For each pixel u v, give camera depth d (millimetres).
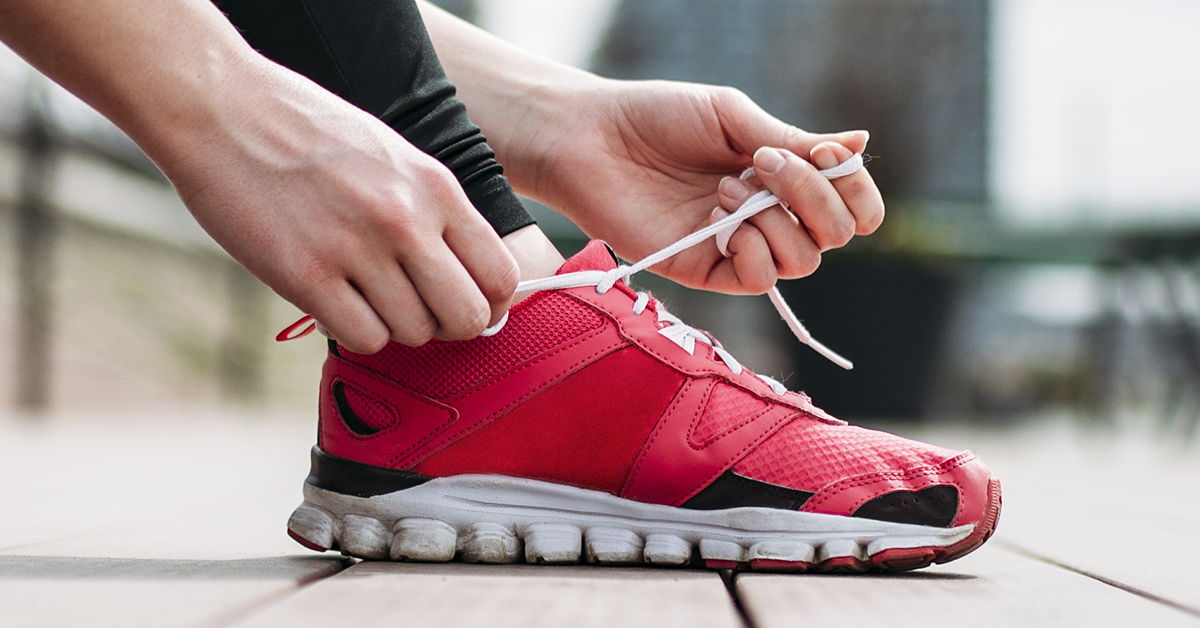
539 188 1273
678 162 1217
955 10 4441
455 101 935
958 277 3957
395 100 882
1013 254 4613
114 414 4578
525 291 927
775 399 971
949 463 937
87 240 4516
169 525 1217
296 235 727
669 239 1212
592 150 1220
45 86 3957
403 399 922
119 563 841
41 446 2824
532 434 929
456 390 920
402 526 909
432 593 712
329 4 864
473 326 785
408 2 920
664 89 1184
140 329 4895
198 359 5352
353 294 754
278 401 6047
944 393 4047
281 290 747
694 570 913
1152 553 1099
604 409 934
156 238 5086
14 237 3939
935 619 667
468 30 1300
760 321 4668
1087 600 756
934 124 4316
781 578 874
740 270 1124
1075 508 1721
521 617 632
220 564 856
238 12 861
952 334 3982
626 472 938
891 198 4168
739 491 936
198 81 694
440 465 923
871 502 919
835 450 946
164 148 702
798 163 1027
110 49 660
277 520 1288
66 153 4215
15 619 585
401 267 750
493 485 924
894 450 951
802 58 4465
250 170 721
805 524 918
